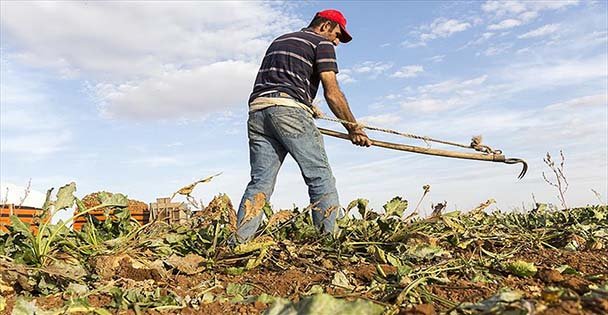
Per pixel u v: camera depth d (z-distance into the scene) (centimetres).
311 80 472
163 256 370
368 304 206
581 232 469
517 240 451
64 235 366
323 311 204
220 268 367
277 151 471
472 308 210
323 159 456
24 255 323
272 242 370
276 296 297
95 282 309
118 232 428
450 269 320
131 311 265
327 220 446
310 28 505
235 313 263
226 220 431
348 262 388
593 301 205
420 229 433
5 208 492
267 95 454
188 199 419
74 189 360
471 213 478
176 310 269
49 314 238
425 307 226
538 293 255
